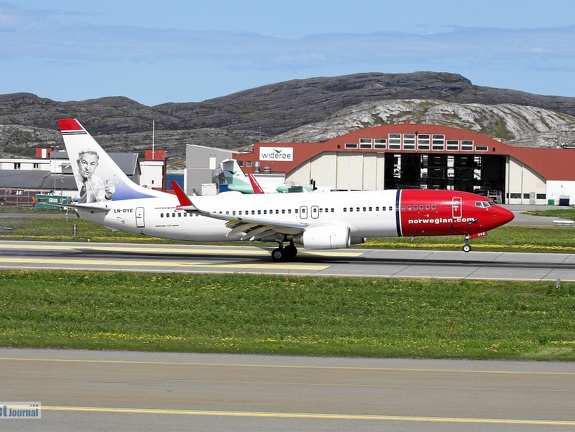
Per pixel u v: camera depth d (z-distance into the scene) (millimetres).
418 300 76875
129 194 112250
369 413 36312
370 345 53750
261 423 34719
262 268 98562
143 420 34938
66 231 152750
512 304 75312
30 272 92875
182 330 60750
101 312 69938
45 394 38688
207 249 121812
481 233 103000
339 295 79062
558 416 36188
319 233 100000
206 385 40906
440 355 49906
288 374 43750
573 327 64438
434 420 35438
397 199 102438
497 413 36531
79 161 113125
